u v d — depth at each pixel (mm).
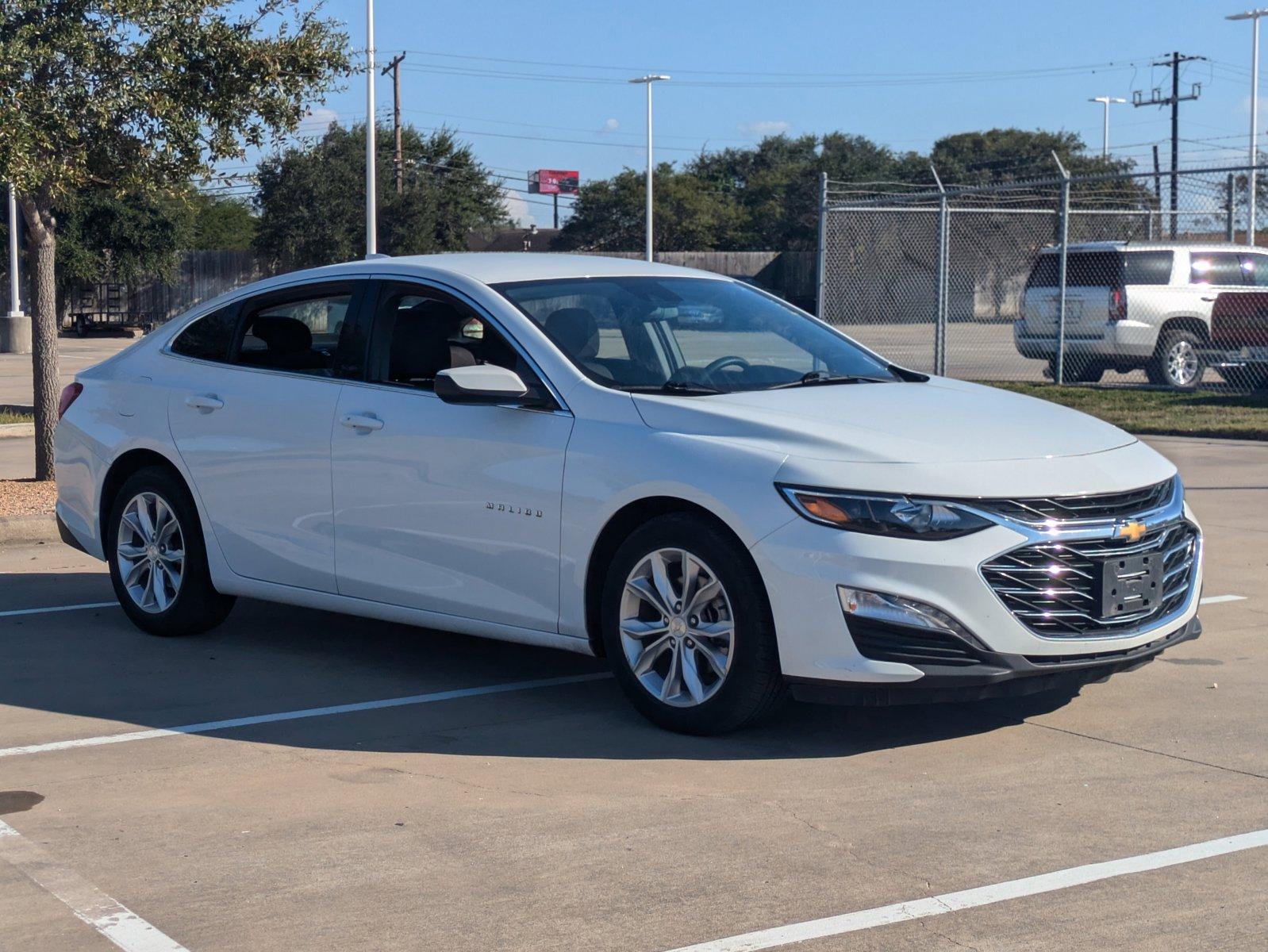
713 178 100188
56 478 7445
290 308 6598
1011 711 5621
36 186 10234
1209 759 5000
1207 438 14492
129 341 41062
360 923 3693
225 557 6621
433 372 5980
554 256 6559
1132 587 5059
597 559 5434
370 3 28062
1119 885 3898
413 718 5598
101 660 6566
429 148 58219
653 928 3646
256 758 5105
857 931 3619
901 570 4750
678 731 5277
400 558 5965
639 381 5648
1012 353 27547
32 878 4027
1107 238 34875
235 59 10828
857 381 5941
